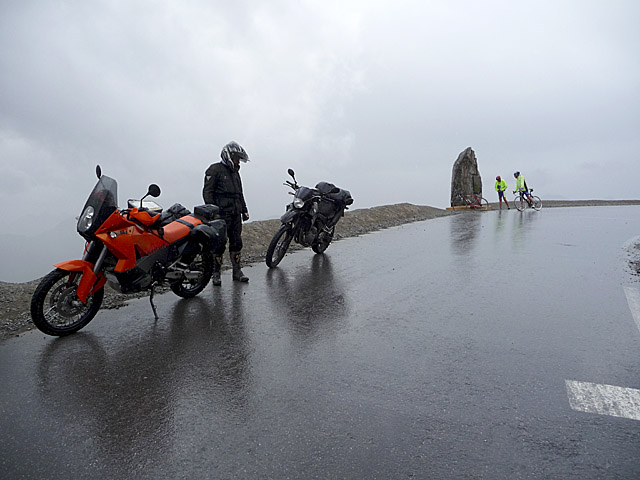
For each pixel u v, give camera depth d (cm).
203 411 330
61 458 277
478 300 619
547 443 285
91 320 537
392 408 331
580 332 486
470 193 3044
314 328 510
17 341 477
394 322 528
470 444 285
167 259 575
